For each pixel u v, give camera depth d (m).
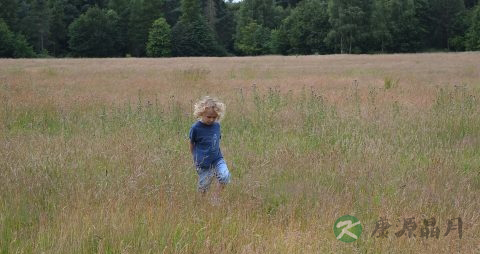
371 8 87.31
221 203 5.71
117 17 94.25
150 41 91.62
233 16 108.19
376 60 44.91
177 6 110.56
